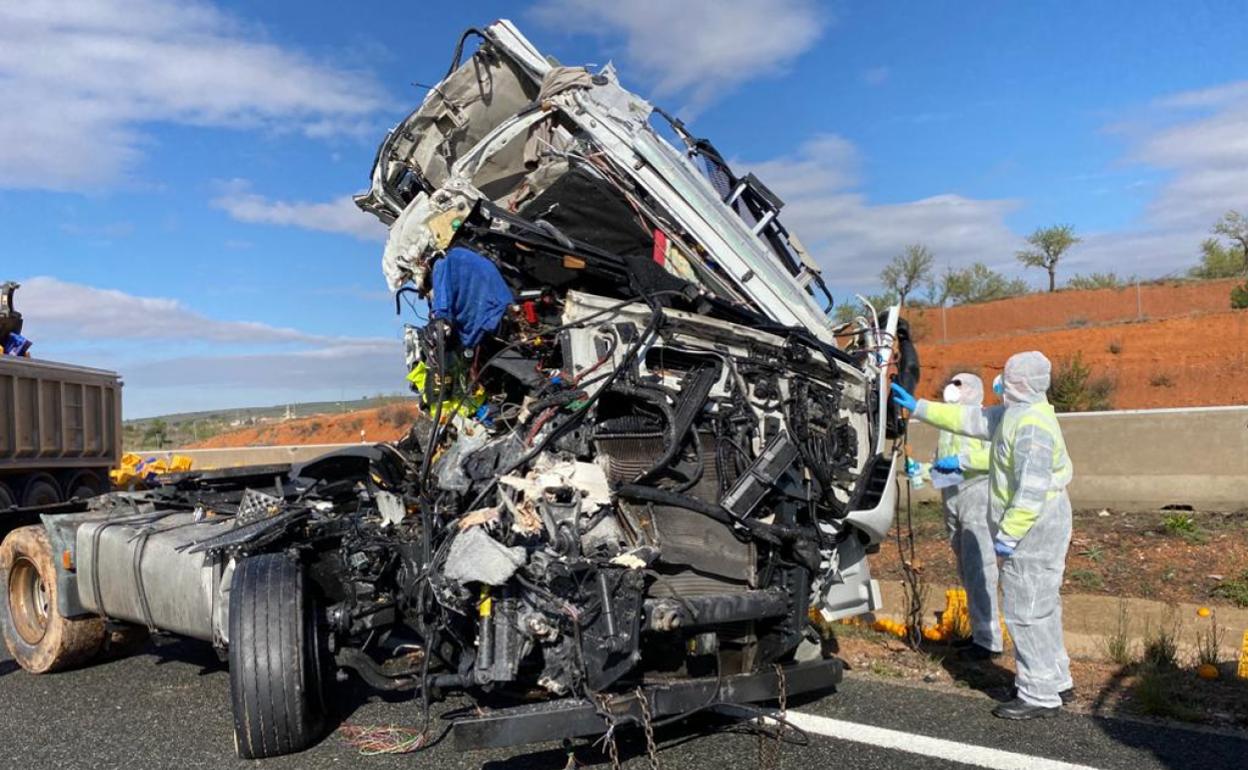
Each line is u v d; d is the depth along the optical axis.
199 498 7.28
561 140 6.22
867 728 5.41
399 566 5.72
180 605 6.07
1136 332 27.09
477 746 4.23
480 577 4.35
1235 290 30.02
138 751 5.43
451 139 7.09
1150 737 5.18
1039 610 5.57
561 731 4.36
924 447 12.00
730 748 5.13
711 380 5.07
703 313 5.35
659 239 5.93
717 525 5.07
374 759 5.12
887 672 6.62
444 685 5.25
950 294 44.00
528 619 4.46
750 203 6.64
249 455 19.73
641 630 4.52
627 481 4.93
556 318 5.48
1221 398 20.88
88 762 5.27
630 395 4.96
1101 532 9.74
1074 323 33.00
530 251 5.40
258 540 5.55
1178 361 23.83
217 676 7.05
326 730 5.51
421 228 5.52
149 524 6.80
